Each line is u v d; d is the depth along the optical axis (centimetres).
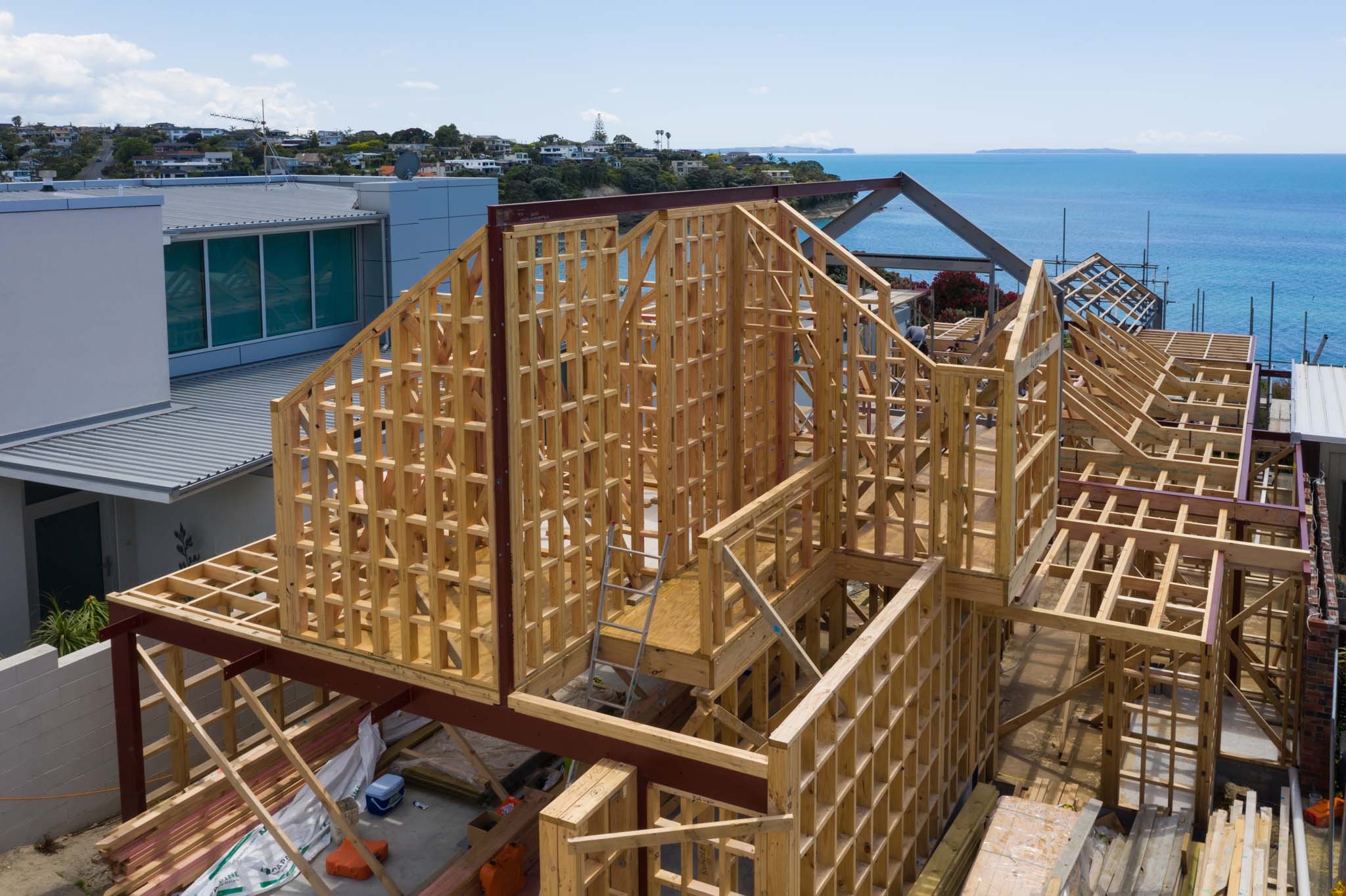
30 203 1434
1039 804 993
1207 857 986
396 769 1144
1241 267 14100
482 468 1048
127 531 1577
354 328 2206
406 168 2327
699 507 1060
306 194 2348
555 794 1091
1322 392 2017
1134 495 1349
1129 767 1214
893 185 1516
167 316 1764
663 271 963
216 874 967
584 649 914
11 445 1437
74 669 1063
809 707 754
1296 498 1372
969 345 2319
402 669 880
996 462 1005
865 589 1662
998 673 1200
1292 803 1094
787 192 1166
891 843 937
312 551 920
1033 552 1105
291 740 1105
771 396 1145
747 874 1027
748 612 945
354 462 870
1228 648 1240
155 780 1112
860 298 1101
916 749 966
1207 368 2009
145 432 1517
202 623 982
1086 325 1848
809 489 1028
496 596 815
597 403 891
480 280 807
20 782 1030
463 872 953
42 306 1466
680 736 770
